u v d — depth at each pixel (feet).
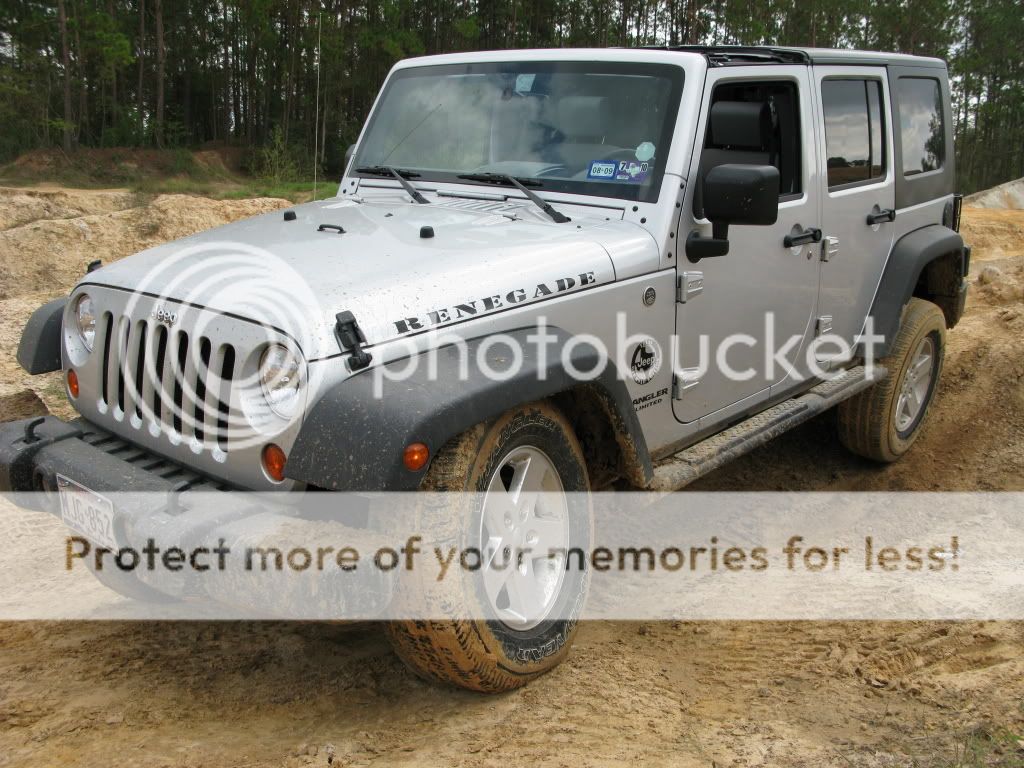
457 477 8.49
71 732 9.24
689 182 11.43
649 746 8.84
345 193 13.91
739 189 10.33
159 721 9.48
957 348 22.35
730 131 11.43
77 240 43.42
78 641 11.27
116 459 9.64
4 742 9.05
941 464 17.47
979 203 68.49
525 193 11.99
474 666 9.05
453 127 13.32
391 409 7.95
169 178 129.59
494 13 176.55
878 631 11.23
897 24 175.94
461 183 12.82
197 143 174.19
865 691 9.84
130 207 55.72
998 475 16.71
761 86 12.92
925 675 10.08
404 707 9.71
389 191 13.33
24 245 42.06
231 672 10.53
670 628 11.62
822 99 14.19
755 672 10.44
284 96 169.48
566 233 10.93
